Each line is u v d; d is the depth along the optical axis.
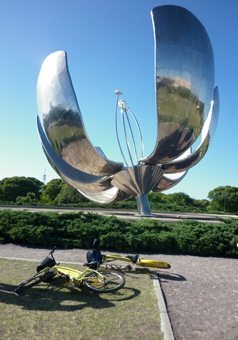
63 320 5.53
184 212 33.31
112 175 22.59
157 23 18.25
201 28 19.45
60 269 7.36
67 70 18.95
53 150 23.25
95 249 8.37
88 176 24.33
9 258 9.95
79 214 13.76
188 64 18.61
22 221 13.13
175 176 25.06
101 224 13.09
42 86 19.88
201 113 19.88
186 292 7.43
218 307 6.54
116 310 6.05
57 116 19.23
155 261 8.82
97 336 5.00
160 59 18.19
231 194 60.00
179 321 5.77
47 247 12.32
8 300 6.40
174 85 18.45
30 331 5.08
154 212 30.55
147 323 5.52
